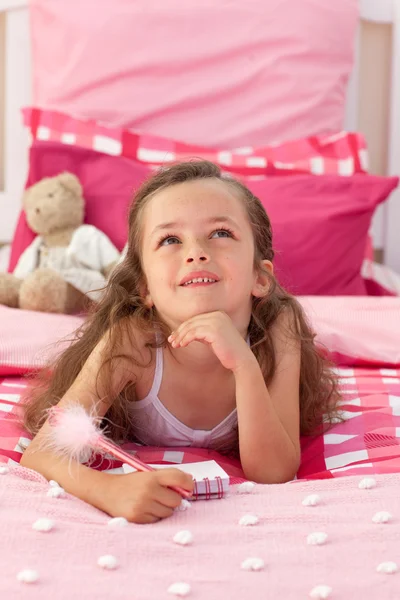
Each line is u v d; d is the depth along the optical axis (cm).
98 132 215
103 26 221
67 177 191
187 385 117
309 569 76
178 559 77
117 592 71
